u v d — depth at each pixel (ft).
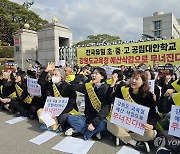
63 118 13.29
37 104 16.55
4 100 18.74
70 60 36.73
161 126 11.47
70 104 13.87
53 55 37.22
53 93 14.74
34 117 16.76
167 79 16.96
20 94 18.11
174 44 28.25
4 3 97.60
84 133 12.47
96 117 11.84
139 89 11.25
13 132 13.87
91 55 35.01
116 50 32.91
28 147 11.49
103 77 12.75
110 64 33.50
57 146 11.51
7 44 103.04
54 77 14.38
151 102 11.15
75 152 10.80
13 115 18.31
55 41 37.01
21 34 40.01
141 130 10.53
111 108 12.10
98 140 12.32
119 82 12.80
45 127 14.28
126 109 11.06
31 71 25.07
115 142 11.97
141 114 10.60
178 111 9.81
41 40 38.70
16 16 97.86
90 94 12.66
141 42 30.81
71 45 39.24
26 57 40.55
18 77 18.21
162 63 29.25
